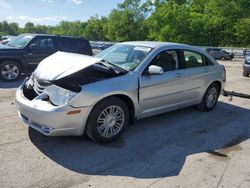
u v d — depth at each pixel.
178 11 59.94
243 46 57.59
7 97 7.36
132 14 76.19
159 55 5.43
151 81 5.12
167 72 5.53
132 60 5.29
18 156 4.08
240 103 7.96
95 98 4.31
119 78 4.70
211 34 60.72
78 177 3.67
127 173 3.85
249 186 3.71
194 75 6.12
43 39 10.59
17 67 9.99
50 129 4.14
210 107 6.94
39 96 4.35
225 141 5.14
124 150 4.52
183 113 6.62
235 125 6.05
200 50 6.53
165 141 4.96
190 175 3.89
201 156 4.48
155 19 62.47
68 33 118.44
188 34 60.28
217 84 7.03
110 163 4.08
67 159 4.10
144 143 4.82
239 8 61.94
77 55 5.07
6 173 3.64
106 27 90.12
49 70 4.58
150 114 5.37
